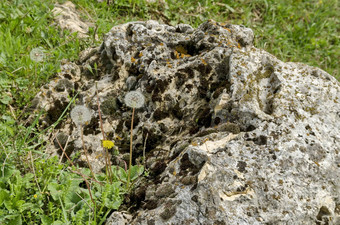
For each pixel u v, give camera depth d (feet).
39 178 8.02
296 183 7.22
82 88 10.82
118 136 9.68
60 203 7.81
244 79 8.57
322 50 18.58
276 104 8.21
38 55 12.01
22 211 7.48
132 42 10.74
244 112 8.16
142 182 8.27
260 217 6.86
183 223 6.86
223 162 7.36
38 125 9.80
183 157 7.75
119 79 10.37
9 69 11.21
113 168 8.75
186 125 9.07
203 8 17.81
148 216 7.20
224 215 6.79
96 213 7.73
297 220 6.98
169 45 10.44
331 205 7.29
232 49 9.44
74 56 12.28
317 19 20.33
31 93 10.61
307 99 8.35
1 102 10.37
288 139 7.64
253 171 7.27
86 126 9.79
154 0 16.90
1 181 7.88
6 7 13.80
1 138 9.03
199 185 7.08
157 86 9.48
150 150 9.32
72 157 9.34
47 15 14.10
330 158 7.57
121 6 16.55
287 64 9.04
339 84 8.86
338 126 8.11
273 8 19.74
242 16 18.67
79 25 14.51
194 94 9.28
